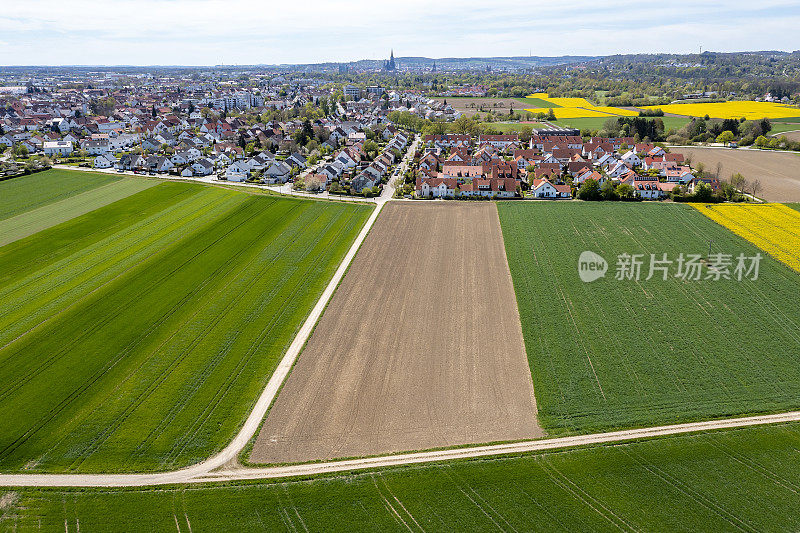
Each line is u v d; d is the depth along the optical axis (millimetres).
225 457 51625
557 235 107438
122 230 109188
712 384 61812
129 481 48688
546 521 44344
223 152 192125
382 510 45656
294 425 55781
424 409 58125
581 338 71125
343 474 49438
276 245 102312
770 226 110812
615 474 49125
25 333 71500
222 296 82062
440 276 89750
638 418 56500
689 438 53375
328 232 109500
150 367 64812
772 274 88688
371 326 74250
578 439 53781
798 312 76750
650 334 71875
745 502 45844
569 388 61406
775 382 61906
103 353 67438
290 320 75625
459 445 53125
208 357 66875
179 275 88875
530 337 71438
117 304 79188
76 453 51812
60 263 93000
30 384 61562
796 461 50219
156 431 54750
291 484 48406
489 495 47031
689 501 46062
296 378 63156
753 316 76000
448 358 67062
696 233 107500
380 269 92312
